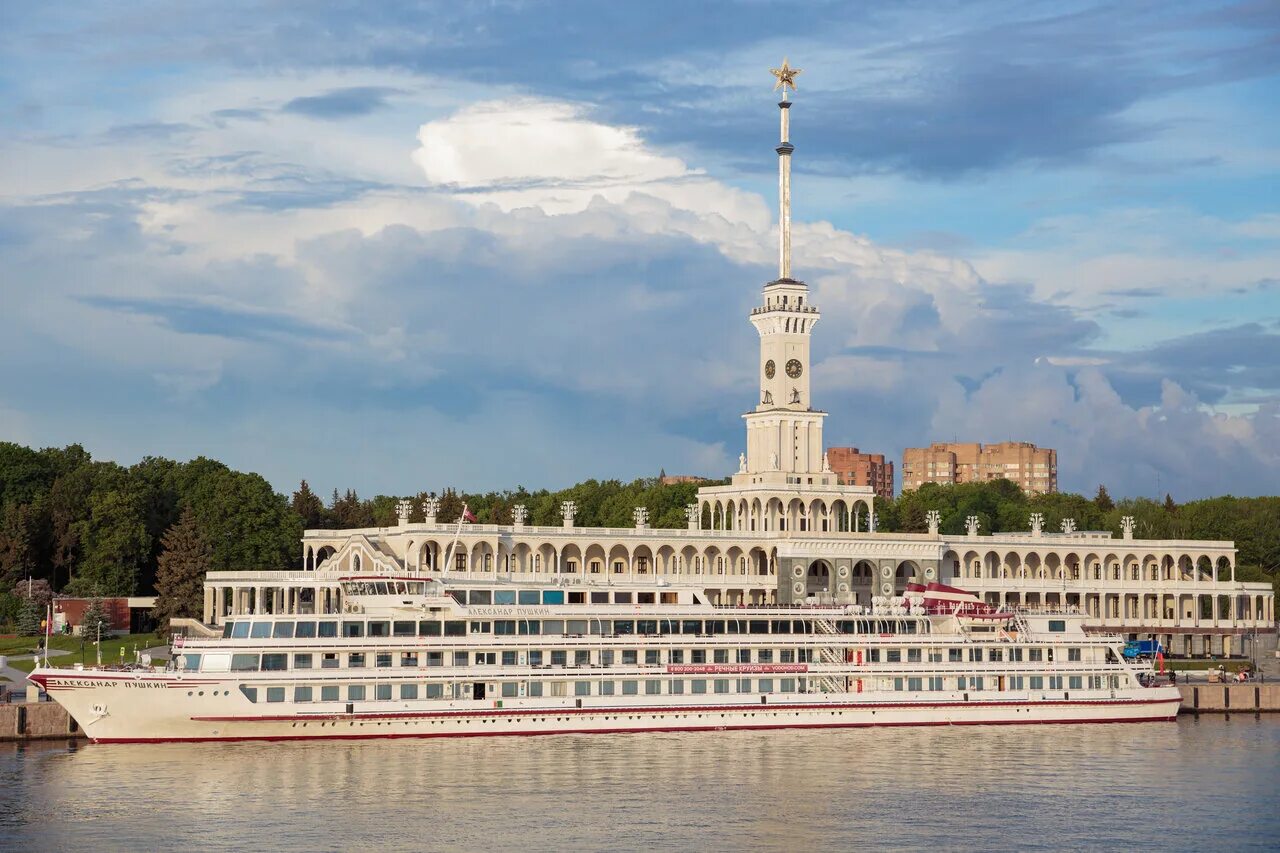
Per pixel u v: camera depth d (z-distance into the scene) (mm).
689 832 131125
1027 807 140875
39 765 153875
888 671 182375
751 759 160750
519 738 170000
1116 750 168625
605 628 176000
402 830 131375
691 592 187750
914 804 141625
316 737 166625
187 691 164000
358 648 167875
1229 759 163625
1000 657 187000
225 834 129875
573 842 128125
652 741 169750
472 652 171250
